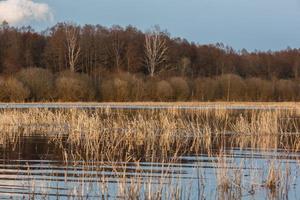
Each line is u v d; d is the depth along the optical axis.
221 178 14.39
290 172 16.05
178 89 61.09
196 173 16.42
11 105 48.19
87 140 22.81
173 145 23.50
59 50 86.81
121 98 59.34
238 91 64.38
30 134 27.45
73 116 30.66
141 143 23.83
